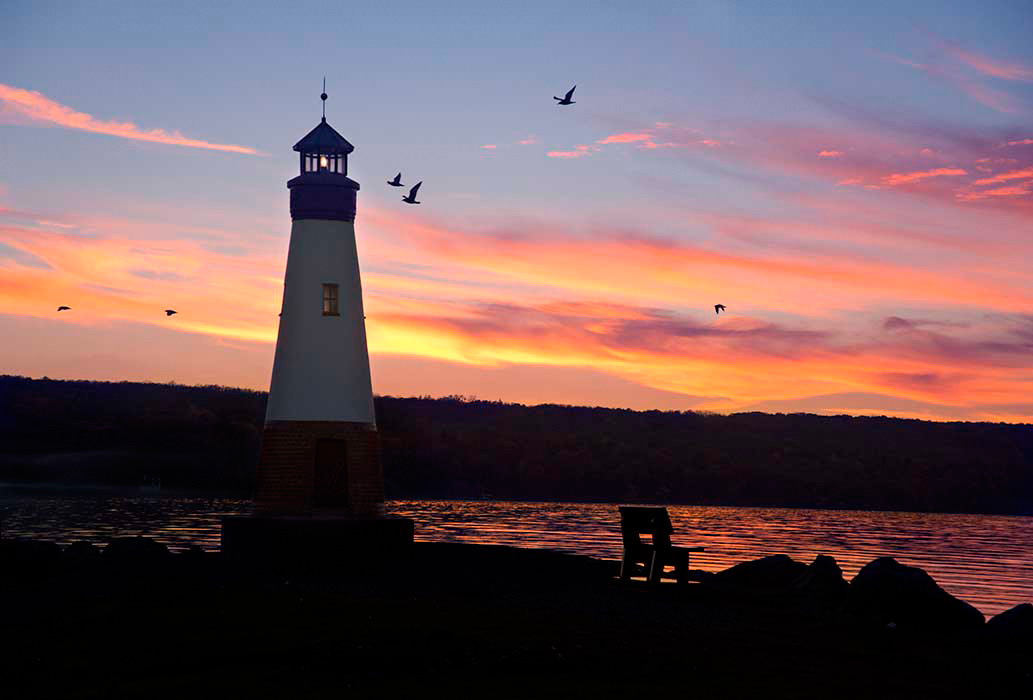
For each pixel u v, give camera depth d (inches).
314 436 1424.7
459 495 6486.2
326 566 1333.7
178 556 1289.4
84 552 1237.7
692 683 808.9
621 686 782.5
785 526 4815.5
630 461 7160.4
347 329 1471.5
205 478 4940.9
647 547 1330.0
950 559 3083.2
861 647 1026.7
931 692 844.0
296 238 1491.1
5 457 4707.2
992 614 1875.0
